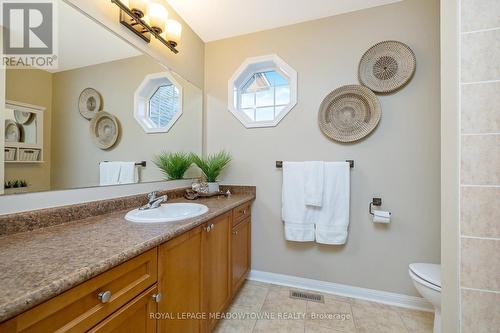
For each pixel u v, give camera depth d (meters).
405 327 1.46
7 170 0.85
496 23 0.92
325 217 1.76
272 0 1.68
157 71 1.64
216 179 2.12
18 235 0.84
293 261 1.95
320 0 1.68
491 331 0.92
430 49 1.62
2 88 0.84
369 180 1.75
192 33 2.04
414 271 1.35
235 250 1.68
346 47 1.81
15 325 0.45
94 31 1.18
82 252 0.68
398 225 1.69
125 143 1.39
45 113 0.98
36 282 0.50
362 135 1.73
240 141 2.11
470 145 0.95
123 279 0.71
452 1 1.00
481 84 0.93
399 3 1.69
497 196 0.91
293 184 1.85
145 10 1.31
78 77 1.12
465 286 0.96
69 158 1.07
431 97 1.61
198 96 2.14
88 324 0.59
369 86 1.71
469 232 0.95
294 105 1.93
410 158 1.66
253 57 2.06
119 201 1.29
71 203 1.08
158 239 0.83
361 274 1.78
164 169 1.74
